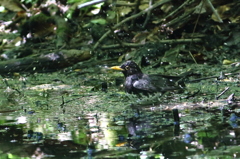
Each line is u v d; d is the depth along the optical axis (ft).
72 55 46.80
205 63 44.62
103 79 41.60
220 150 22.18
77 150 23.16
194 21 49.73
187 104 31.63
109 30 48.44
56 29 52.70
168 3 52.16
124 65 37.81
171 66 44.39
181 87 36.37
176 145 23.18
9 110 32.19
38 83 41.04
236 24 48.16
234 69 41.68
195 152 22.09
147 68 44.65
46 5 54.65
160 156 21.80
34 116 30.27
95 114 30.27
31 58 46.16
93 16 54.39
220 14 48.96
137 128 26.43
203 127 25.95
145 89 35.83
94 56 48.06
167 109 30.68
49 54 46.42
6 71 45.42
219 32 47.98
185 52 46.80
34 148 23.63
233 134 24.47
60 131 26.58
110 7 54.44
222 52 46.11
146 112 30.19
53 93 37.06
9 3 56.95
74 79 42.06
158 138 24.40
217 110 29.68
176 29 49.90
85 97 35.24
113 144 23.80
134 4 52.42
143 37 49.39
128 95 35.42
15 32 53.72
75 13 55.11
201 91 35.01
